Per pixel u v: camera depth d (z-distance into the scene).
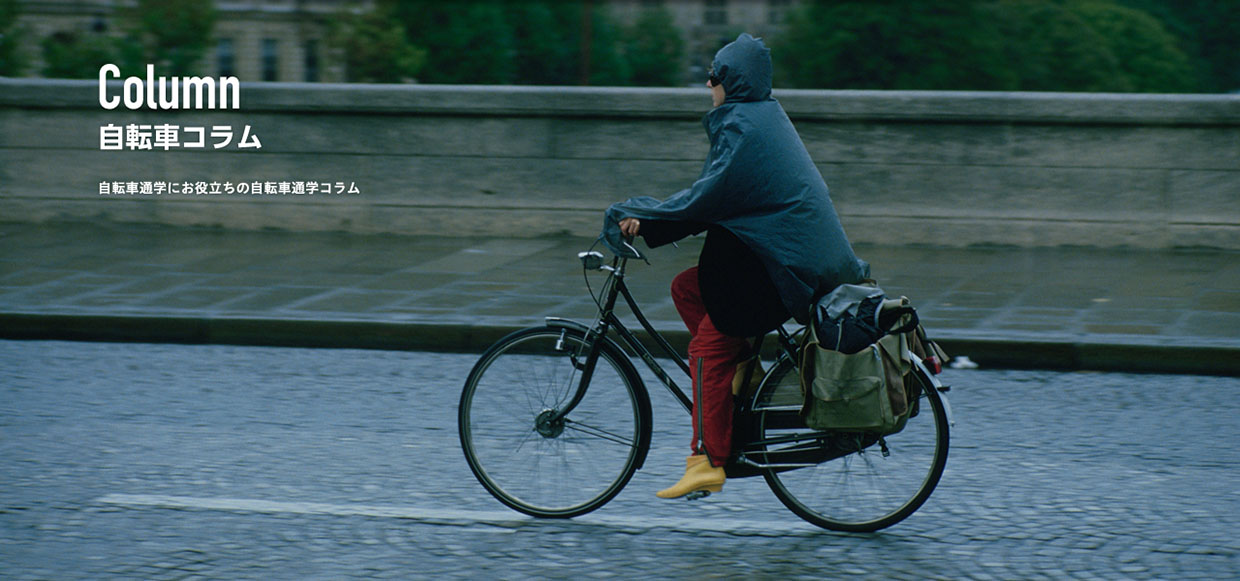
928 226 17.84
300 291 14.73
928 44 111.00
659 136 18.34
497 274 15.81
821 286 7.18
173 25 82.12
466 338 12.86
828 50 111.81
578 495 7.79
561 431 7.80
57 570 6.85
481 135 18.78
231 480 8.52
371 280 15.42
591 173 18.58
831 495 7.57
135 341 13.34
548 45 142.00
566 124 18.55
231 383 11.48
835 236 7.16
